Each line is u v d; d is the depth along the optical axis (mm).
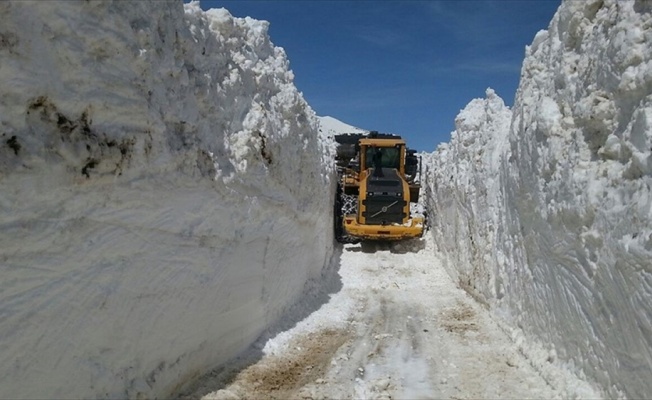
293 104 7738
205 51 5273
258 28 7066
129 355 3963
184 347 4746
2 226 2791
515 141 7484
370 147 16078
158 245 4227
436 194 14922
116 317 3777
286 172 7480
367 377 5789
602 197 4621
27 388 3055
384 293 10680
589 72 5293
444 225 13352
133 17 3877
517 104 7707
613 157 4691
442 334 7578
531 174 6500
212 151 5145
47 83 3068
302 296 9016
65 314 3295
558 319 5551
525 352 6270
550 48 6734
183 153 4488
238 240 5773
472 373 5891
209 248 5078
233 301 5711
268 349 6406
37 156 2947
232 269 5629
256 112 6250
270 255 6922
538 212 6156
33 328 3055
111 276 3689
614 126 4723
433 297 10273
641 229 3854
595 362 4637
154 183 4070
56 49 3154
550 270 5801
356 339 7328
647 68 4172
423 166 18766
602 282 4453
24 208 2916
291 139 7879
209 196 4957
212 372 5340
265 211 6469
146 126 3951
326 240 12141
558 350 5527
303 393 5176
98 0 3445
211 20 5742
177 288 4535
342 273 12547
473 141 11398
